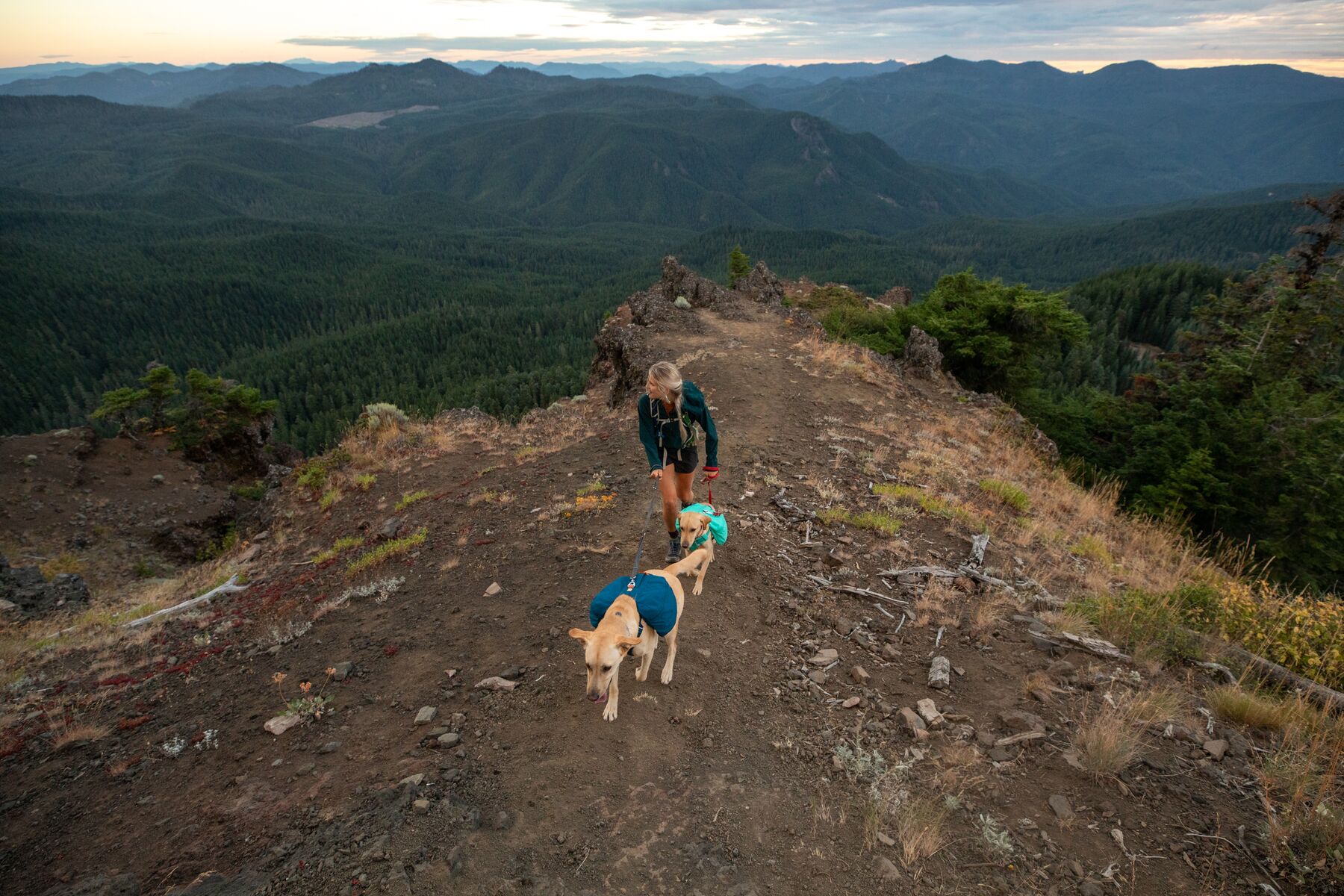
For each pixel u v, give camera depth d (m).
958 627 6.33
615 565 7.20
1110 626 6.46
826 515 8.54
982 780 4.41
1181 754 4.68
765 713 5.00
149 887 3.88
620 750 4.56
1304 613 6.81
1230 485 16.17
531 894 3.54
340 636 7.19
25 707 7.19
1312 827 3.91
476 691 5.44
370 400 150.50
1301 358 25.89
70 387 188.88
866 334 27.73
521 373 150.38
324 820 4.21
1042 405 24.56
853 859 3.80
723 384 15.68
